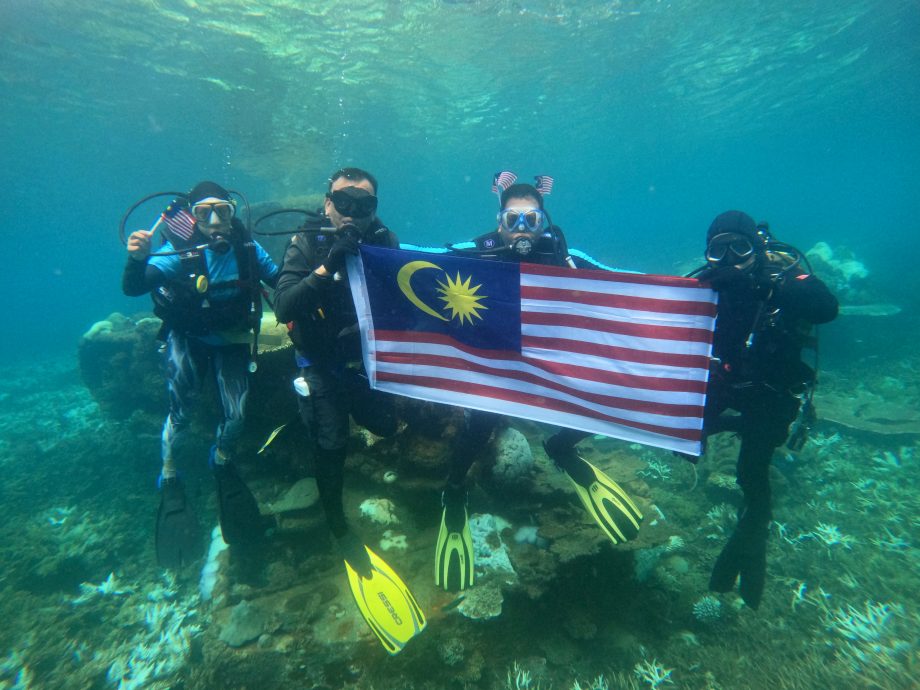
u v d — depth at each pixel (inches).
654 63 958.4
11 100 778.2
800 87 1280.8
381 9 600.4
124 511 273.3
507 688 146.9
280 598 155.0
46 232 2960.1
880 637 157.2
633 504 171.9
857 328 471.2
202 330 161.0
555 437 167.2
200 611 182.9
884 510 234.1
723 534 223.3
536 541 170.1
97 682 165.6
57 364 1018.7
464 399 130.9
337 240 113.7
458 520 156.9
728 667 153.9
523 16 676.7
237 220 159.5
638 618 175.3
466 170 2201.0
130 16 550.6
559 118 1338.6
